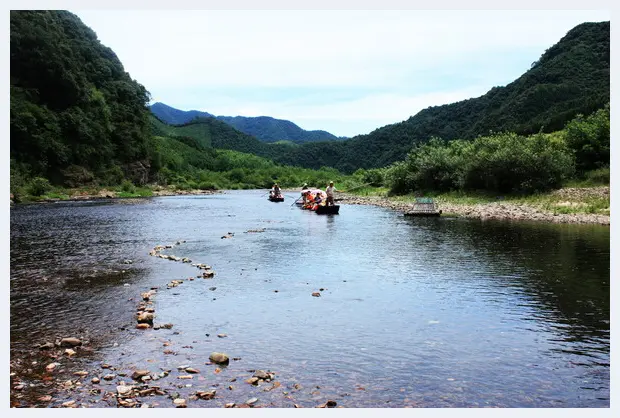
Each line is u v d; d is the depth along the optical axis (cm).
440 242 2108
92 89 9281
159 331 967
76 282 1399
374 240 2208
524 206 3406
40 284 1376
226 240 2267
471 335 934
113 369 786
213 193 9088
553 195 3638
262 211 4197
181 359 822
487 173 4131
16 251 1969
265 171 14012
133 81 11294
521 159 3844
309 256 1808
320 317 1050
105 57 11075
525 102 11350
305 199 4612
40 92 8075
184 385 724
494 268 1536
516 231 2405
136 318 1053
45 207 4794
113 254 1889
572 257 1688
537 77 12650
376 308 1116
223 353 829
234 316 1060
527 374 762
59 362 816
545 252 1797
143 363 808
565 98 11019
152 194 8119
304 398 685
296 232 2552
